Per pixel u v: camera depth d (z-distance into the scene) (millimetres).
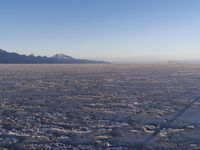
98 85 29703
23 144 9469
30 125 12180
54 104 17766
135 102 18484
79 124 12359
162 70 61781
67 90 25344
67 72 54406
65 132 11055
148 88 26812
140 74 47656
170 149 8969
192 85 29328
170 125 12227
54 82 32938
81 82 33062
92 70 63250
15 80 35406
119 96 21422
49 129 11508
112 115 14336
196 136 10508
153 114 14602
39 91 24562
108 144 9492
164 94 22484
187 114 14625
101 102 18578
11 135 10594
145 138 10211
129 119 13375
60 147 9172
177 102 18469
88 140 9969
